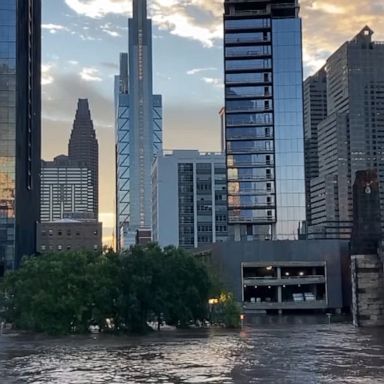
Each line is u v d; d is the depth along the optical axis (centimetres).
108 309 9469
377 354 6094
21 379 4788
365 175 10800
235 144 19075
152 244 10225
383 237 10700
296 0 19362
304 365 5316
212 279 10894
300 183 18950
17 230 17788
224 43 19125
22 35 18850
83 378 4775
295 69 19000
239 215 18975
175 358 5956
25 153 19350
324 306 16038
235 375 4794
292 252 16300
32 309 9594
